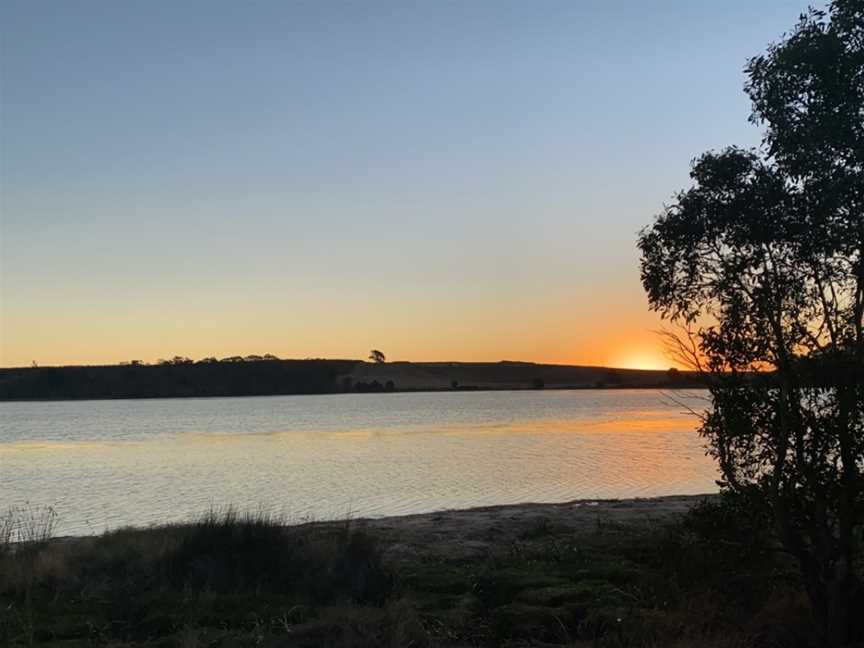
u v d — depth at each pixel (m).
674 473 36.50
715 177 8.80
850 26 7.98
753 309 8.77
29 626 9.01
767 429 8.88
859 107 8.03
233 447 58.56
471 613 9.91
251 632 9.02
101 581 10.94
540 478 34.78
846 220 8.16
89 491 32.78
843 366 8.30
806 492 8.77
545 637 9.31
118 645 8.59
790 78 8.31
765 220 8.57
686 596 9.71
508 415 112.50
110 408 164.50
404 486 32.47
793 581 9.97
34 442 68.25
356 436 69.06
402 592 10.60
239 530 12.51
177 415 125.44
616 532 15.07
